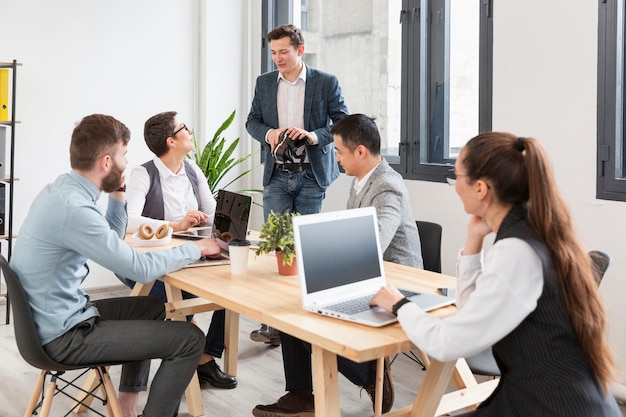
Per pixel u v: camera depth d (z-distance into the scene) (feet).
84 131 7.75
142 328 7.72
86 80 17.26
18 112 16.49
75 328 7.56
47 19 16.67
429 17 14.42
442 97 14.30
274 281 7.86
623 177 10.89
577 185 11.25
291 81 13.53
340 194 16.47
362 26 16.15
